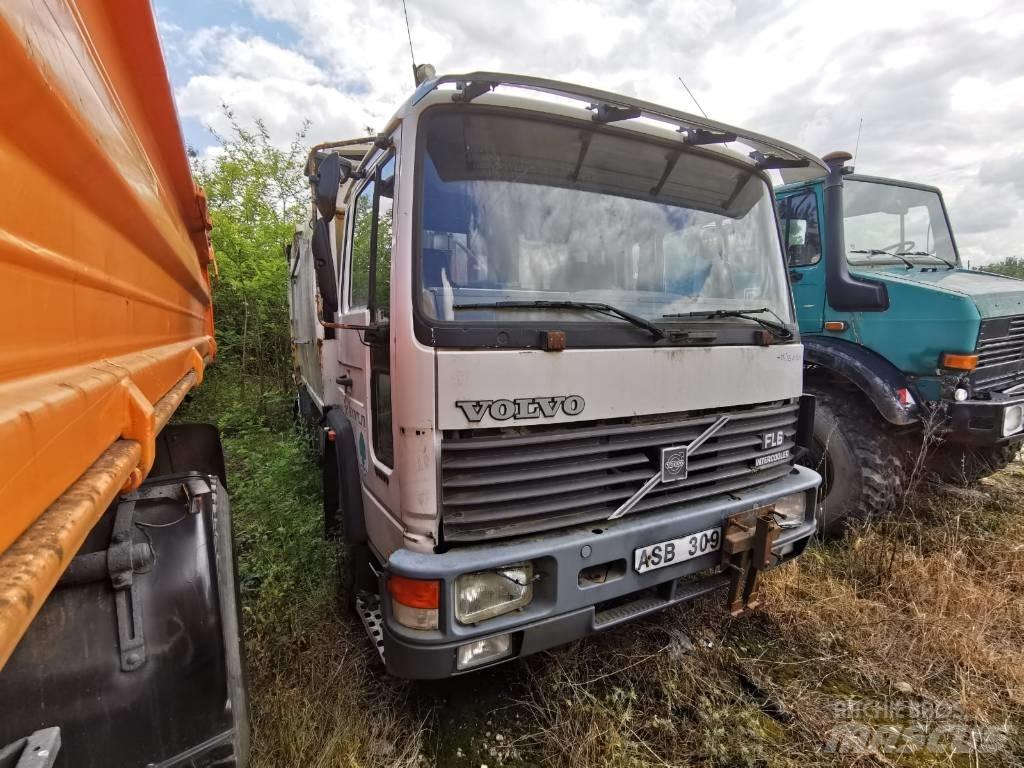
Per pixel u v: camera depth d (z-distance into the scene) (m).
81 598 1.37
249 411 6.70
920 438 4.02
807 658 2.74
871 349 4.03
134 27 1.22
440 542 1.91
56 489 0.77
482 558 1.86
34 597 0.63
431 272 1.96
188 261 2.34
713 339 2.45
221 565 1.71
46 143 0.76
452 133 2.08
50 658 1.30
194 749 1.46
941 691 2.54
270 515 3.67
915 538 3.83
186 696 1.46
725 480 2.57
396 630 1.85
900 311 3.87
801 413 3.03
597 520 2.12
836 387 4.10
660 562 2.20
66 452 0.80
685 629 2.88
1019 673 2.58
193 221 2.63
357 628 2.76
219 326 8.25
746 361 2.57
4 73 0.62
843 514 3.82
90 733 1.32
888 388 3.71
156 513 1.58
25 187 0.72
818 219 4.34
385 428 2.27
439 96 2.03
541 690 2.40
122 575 1.40
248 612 2.75
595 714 2.26
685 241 2.64
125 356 1.26
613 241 2.42
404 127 2.04
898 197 4.93
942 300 3.68
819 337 4.30
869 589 3.27
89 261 1.00
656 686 2.52
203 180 9.00
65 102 0.78
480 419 1.90
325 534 3.28
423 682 2.48
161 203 1.73
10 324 0.67
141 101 1.46
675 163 2.58
